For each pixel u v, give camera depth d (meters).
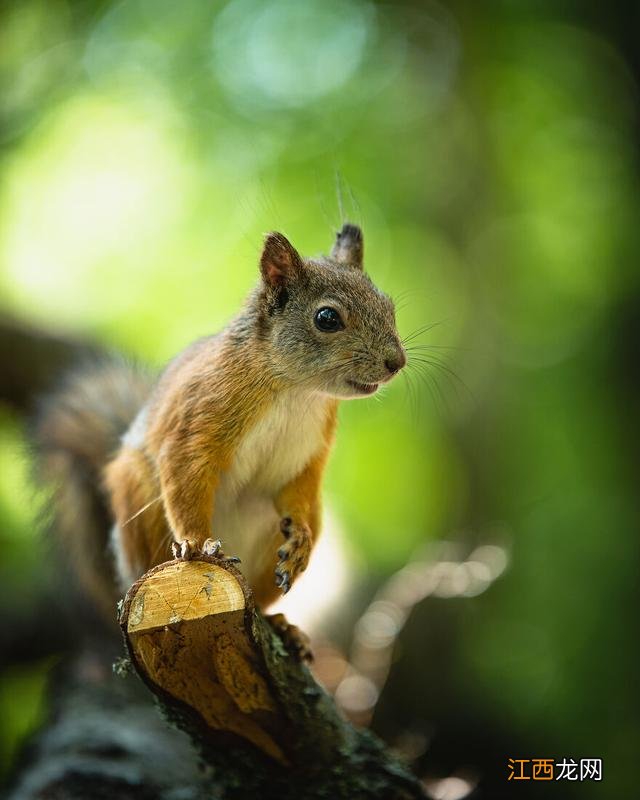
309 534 6.36
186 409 6.38
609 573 16.02
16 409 13.79
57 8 16.33
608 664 15.01
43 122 16.31
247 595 5.19
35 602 12.37
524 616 15.12
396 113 17.42
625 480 17.25
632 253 17.70
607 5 17.02
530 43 17.45
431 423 17.25
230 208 16.12
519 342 18.52
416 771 9.62
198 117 16.53
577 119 17.80
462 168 17.84
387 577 14.55
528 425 17.98
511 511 17.20
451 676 11.20
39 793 7.39
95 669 9.73
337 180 8.41
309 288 6.65
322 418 6.72
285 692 5.79
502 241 18.28
